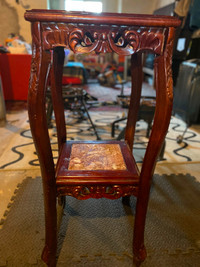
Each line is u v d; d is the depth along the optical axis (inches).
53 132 76.8
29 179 48.8
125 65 194.7
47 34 20.2
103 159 31.8
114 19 19.8
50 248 28.5
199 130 85.1
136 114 37.2
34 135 22.8
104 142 38.1
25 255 31.1
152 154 24.6
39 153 23.7
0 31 155.2
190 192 46.9
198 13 55.6
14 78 113.1
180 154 63.8
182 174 53.3
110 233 35.6
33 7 150.9
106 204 42.6
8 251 31.6
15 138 71.8
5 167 53.6
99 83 179.5
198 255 32.2
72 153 33.5
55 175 27.3
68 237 34.5
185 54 54.0
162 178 51.4
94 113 103.5
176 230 36.6
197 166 57.3
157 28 20.8
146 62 191.3
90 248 32.7
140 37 21.1
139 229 28.9
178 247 33.4
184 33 55.1
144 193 26.9
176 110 99.8
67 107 73.1
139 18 20.0
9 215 38.4
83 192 27.2
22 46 122.4
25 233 34.8
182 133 81.3
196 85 85.0
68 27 20.4
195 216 40.0
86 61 211.2
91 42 21.5
